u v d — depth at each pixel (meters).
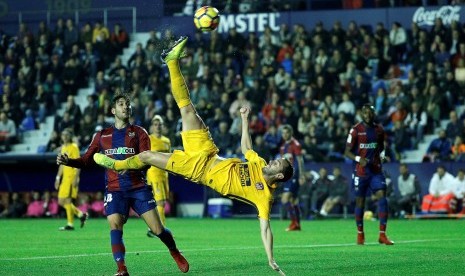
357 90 37.41
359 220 19.19
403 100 36.62
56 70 43.03
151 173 21.80
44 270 13.28
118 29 44.09
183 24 43.09
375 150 19.19
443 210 32.25
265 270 13.16
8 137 40.28
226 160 12.13
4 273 12.77
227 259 15.23
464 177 32.41
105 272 12.95
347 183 34.12
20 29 45.03
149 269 13.44
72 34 44.38
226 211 36.41
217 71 40.53
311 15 42.00
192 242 20.25
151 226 12.51
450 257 15.41
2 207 38.38
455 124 34.44
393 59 38.88
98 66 43.34
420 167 33.41
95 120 39.22
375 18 41.12
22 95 42.41
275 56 40.47
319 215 34.00
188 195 37.81
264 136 36.50
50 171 39.47
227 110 38.19
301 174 25.98
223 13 42.88
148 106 38.84
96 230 26.02
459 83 36.94
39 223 31.44
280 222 31.70
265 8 42.59
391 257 15.48
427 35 38.66
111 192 12.47
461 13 39.72
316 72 38.78
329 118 36.00
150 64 40.81
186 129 12.27
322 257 15.60
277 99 37.66
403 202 32.97
